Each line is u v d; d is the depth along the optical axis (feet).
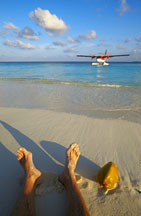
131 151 7.39
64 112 12.91
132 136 8.84
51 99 17.47
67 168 5.38
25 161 5.49
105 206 4.56
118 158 6.87
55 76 45.09
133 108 14.15
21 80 34.14
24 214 3.74
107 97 18.56
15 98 17.80
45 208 4.46
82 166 6.31
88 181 5.45
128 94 20.22
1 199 4.76
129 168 6.22
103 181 5.01
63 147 7.72
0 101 16.46
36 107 14.33
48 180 5.30
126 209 4.49
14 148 7.54
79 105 15.17
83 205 3.96
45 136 8.79
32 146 7.76
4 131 9.36
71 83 29.94
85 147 7.73
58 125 10.28
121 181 5.49
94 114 12.50
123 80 35.17
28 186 4.56
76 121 10.98
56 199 4.70
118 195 4.91
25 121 10.92
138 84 28.73
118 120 11.20
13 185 5.26
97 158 6.87
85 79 37.37
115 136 8.84
